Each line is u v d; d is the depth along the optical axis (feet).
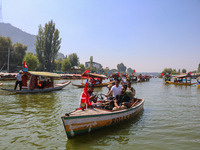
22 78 57.67
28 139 18.89
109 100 26.23
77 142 18.11
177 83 130.11
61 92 64.59
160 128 23.40
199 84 101.24
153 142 18.57
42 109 34.01
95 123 19.85
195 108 37.55
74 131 18.17
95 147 17.03
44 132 21.06
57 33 216.74
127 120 25.99
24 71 56.13
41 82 67.05
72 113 19.25
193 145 17.92
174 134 21.12
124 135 20.53
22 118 27.20
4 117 27.73
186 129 23.06
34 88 60.80
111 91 26.21
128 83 31.45
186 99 51.93
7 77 145.28
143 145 17.74
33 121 25.61
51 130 21.77
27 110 32.94
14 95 53.42
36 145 17.38
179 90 84.23
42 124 24.20
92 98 25.82
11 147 16.89
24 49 217.77
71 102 42.83
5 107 35.63
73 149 16.51
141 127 23.75
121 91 25.91
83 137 19.31
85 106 22.50
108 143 18.06
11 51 200.85
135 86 114.52
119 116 23.20
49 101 43.75
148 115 30.78
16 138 19.17
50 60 218.18
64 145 17.38
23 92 56.70
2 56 193.98
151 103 44.29
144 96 59.31
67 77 200.23
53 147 16.92
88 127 19.27
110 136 20.11
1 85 84.79
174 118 28.73
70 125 17.70
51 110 33.17
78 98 49.93
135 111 28.19
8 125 23.70
